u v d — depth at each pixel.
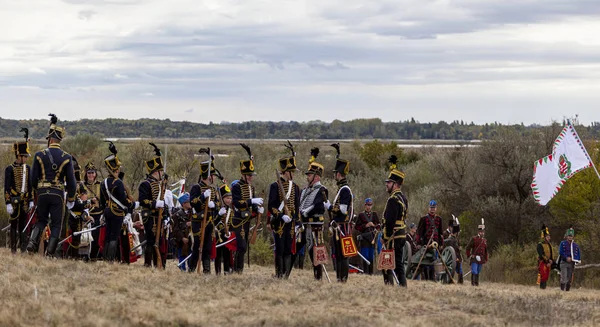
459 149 57.97
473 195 51.91
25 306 13.59
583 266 39.12
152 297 15.54
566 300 19.67
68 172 19.89
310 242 20.17
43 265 18.06
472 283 30.81
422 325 14.15
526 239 47.62
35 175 19.70
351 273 28.03
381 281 22.98
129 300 15.00
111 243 20.66
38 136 115.62
